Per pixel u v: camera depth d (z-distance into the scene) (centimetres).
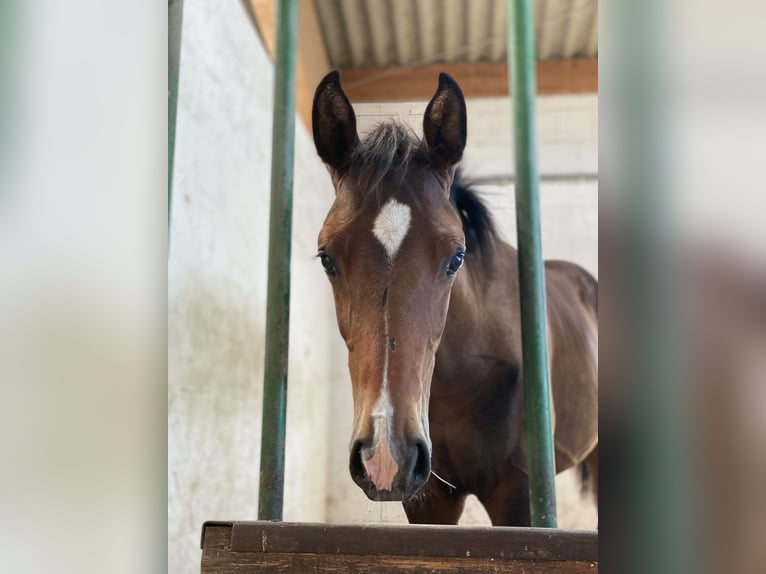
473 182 106
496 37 150
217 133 147
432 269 82
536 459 98
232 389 152
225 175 151
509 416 100
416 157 87
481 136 151
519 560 70
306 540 72
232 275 154
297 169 157
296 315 157
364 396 78
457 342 97
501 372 101
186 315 129
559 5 150
